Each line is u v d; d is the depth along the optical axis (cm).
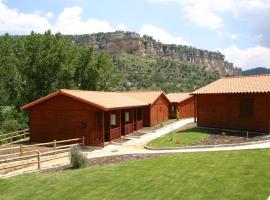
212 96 3014
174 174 1509
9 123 4372
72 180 1548
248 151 1877
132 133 3281
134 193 1309
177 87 13000
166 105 4541
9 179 1697
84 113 2620
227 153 1870
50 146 2694
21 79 5109
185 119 4762
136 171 1611
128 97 3734
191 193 1250
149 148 2356
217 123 2980
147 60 19475
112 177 1541
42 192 1425
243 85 2888
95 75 5441
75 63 5228
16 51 5538
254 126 2717
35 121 2820
